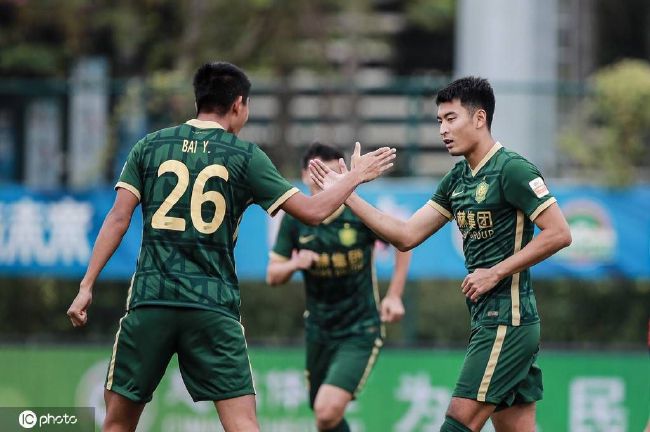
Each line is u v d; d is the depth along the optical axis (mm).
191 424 39281
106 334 44250
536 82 44562
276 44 56625
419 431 39469
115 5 54531
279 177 22375
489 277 22578
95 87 43156
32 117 43906
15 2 52812
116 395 22219
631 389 39875
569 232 22703
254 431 21938
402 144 42094
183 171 22047
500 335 22938
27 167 43938
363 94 42969
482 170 23266
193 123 22594
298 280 44375
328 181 23594
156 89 43031
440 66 68062
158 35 56219
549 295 43844
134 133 43406
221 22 56219
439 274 41094
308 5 57281
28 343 41156
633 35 64438
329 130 44406
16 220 42625
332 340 31422
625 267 41062
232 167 22141
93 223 42531
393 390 39656
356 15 61781
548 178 42562
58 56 54875
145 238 22156
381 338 31547
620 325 43562
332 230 30891
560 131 42469
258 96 44219
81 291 22188
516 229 22984
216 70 22781
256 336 44312
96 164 43562
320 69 57625
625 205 41125
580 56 54625
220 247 22047
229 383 21906
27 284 44688
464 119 23219
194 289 21750
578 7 54438
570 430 39781
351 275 31125
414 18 65438
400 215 40688
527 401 23719
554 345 40469
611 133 41938
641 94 41562
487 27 46688
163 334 21859
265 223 41375
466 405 23000
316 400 31109
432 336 42812
